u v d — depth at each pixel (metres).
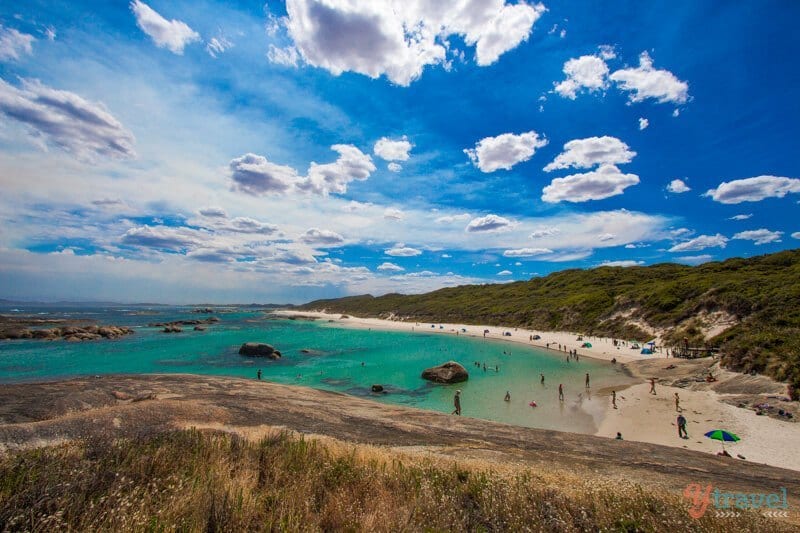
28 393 14.93
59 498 4.24
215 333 81.69
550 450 13.77
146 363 43.97
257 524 4.51
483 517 5.68
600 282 103.00
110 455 6.01
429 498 5.75
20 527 3.75
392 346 68.00
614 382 38.19
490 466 9.41
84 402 13.88
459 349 64.19
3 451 6.13
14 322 81.50
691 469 12.31
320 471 6.45
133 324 96.62
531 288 125.94
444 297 158.00
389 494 5.78
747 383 29.38
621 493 7.10
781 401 25.06
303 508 5.05
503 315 103.50
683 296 62.72
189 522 4.26
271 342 70.75
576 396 33.16
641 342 57.69
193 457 6.45
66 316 121.31
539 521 5.61
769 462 17.61
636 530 5.72
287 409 15.38
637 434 22.80
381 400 32.16
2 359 43.59
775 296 45.28
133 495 4.53
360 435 13.02
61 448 6.34
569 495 6.86
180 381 21.09
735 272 68.88
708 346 43.88
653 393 32.06
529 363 50.56
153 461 5.87
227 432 9.01
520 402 31.59
